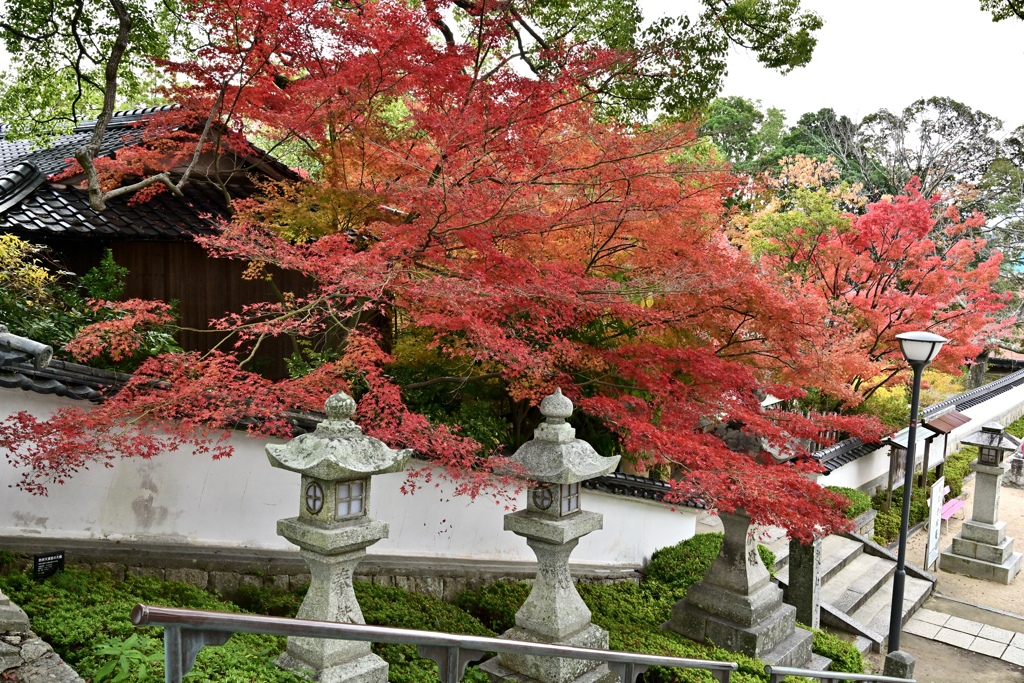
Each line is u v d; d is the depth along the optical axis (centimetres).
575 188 761
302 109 814
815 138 3319
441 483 816
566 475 587
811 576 1010
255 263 867
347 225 852
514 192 712
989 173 2980
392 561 776
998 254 1614
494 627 764
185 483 675
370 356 674
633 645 739
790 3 1134
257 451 705
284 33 770
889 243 1544
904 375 1569
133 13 1073
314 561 468
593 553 984
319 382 643
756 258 1545
